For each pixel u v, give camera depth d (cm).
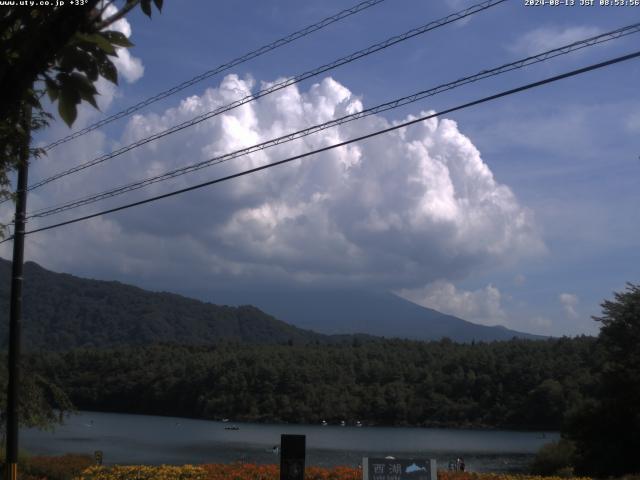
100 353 14675
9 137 591
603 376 4419
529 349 13000
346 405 12750
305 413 12619
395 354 15062
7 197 933
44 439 8219
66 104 400
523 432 10956
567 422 4375
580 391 10975
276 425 12006
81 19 374
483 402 12212
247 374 13075
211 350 16088
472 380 12688
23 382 2553
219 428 10750
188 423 11600
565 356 12200
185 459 6288
